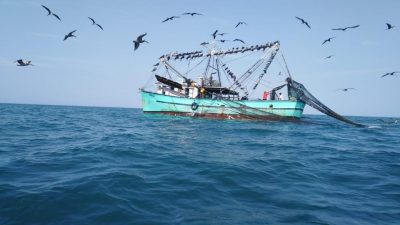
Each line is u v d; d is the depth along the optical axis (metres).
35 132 23.62
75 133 23.70
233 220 6.66
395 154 16.88
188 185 8.98
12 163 11.62
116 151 14.60
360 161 14.42
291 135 25.70
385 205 8.02
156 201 7.57
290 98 38.19
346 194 8.93
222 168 11.23
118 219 6.45
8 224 6.12
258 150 16.67
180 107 40.72
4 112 55.31
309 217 6.99
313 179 10.55
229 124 33.28
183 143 18.28
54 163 11.74
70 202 7.24
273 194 8.59
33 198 7.41
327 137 25.58
